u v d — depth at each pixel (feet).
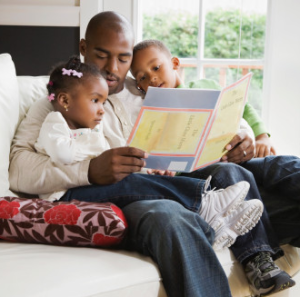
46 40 8.15
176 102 4.39
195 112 4.50
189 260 4.17
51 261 3.98
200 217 4.49
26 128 5.44
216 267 4.28
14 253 4.15
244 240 4.88
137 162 4.76
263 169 5.54
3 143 5.08
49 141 4.99
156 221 4.22
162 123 4.49
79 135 5.26
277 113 8.66
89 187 5.00
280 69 8.55
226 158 5.41
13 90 5.50
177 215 4.28
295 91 8.58
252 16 8.47
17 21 8.07
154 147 4.68
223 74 8.85
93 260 4.07
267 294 4.72
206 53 9.07
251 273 4.80
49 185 4.97
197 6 8.82
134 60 6.18
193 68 8.95
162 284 4.19
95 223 4.29
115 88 5.99
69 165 4.98
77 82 5.25
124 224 4.36
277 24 8.42
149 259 4.29
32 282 3.68
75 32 8.15
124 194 4.85
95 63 5.90
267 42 8.51
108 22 5.85
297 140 8.70
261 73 8.63
